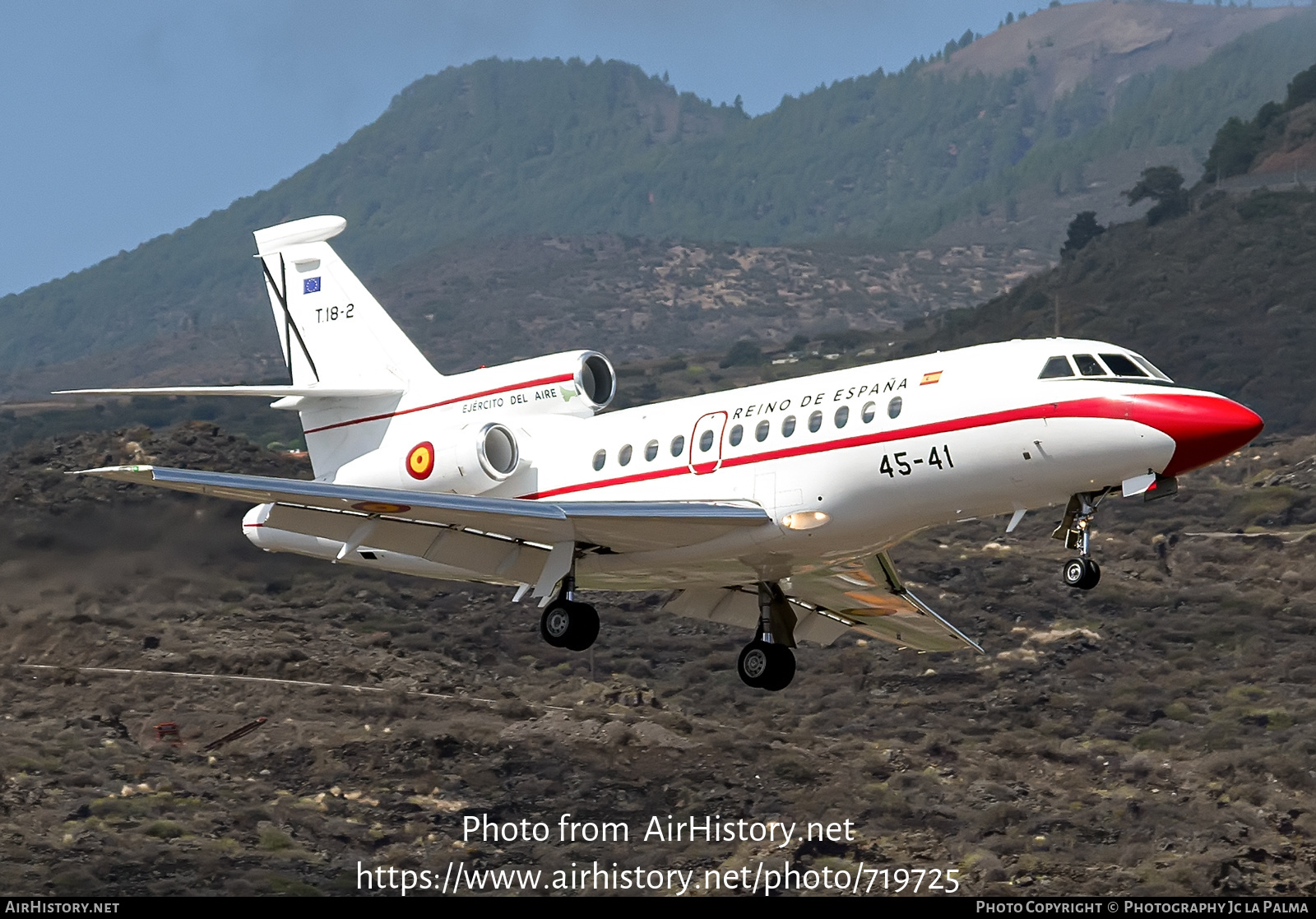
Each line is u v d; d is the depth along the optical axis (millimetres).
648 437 18859
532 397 20328
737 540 17859
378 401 21672
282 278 22719
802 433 17594
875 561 20016
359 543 18672
